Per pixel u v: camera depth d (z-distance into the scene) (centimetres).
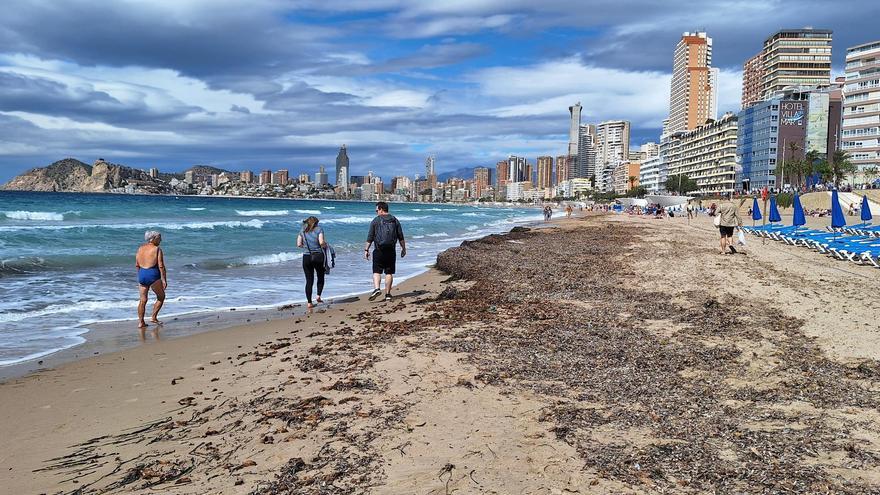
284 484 395
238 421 520
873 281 1424
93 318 1079
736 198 11456
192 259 2053
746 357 727
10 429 523
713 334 860
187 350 829
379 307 1191
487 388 603
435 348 778
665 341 814
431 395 579
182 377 683
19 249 2130
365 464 423
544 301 1173
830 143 13938
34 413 565
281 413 530
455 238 3728
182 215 5575
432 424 501
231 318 1092
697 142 18100
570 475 402
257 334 942
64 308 1156
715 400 566
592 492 378
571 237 3491
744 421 509
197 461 441
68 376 695
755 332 867
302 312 1159
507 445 455
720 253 2227
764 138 13925
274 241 2884
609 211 13050
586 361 710
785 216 6688
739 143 15350
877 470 408
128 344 873
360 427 496
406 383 620
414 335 863
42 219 4247
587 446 453
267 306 1232
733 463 420
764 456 432
